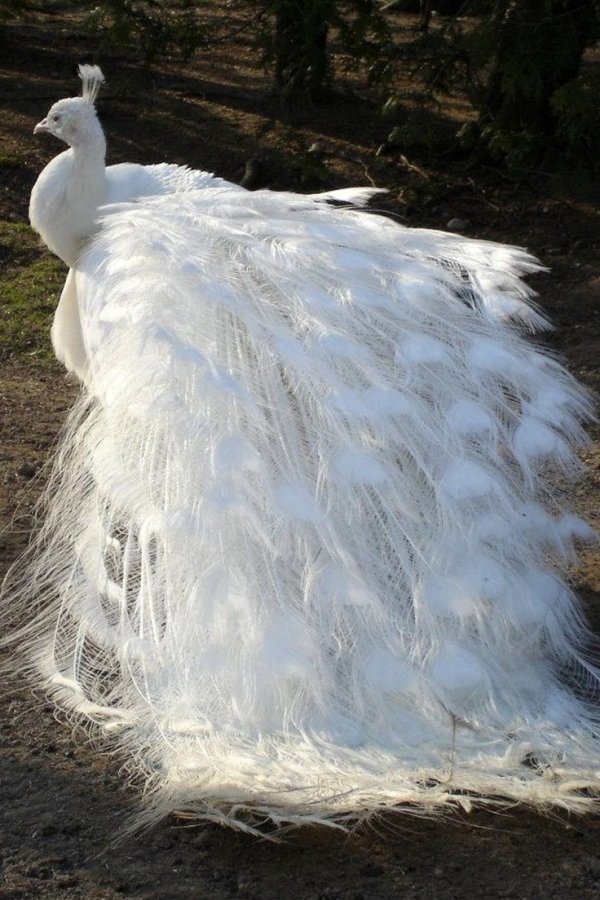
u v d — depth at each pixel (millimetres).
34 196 5344
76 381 6934
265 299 4160
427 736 3488
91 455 4203
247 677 3596
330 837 3377
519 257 4527
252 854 3324
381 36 9688
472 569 3752
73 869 3281
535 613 3803
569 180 9367
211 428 3865
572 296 8164
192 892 3186
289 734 3502
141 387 3980
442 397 4012
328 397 3896
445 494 3824
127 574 3906
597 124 8969
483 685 3604
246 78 11883
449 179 9828
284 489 3779
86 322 4539
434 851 3326
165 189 5480
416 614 3666
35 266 8375
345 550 3717
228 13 13391
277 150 10031
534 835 3387
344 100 11305
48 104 10891
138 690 3775
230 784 3326
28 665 4230
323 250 4375
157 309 4098
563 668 3998
